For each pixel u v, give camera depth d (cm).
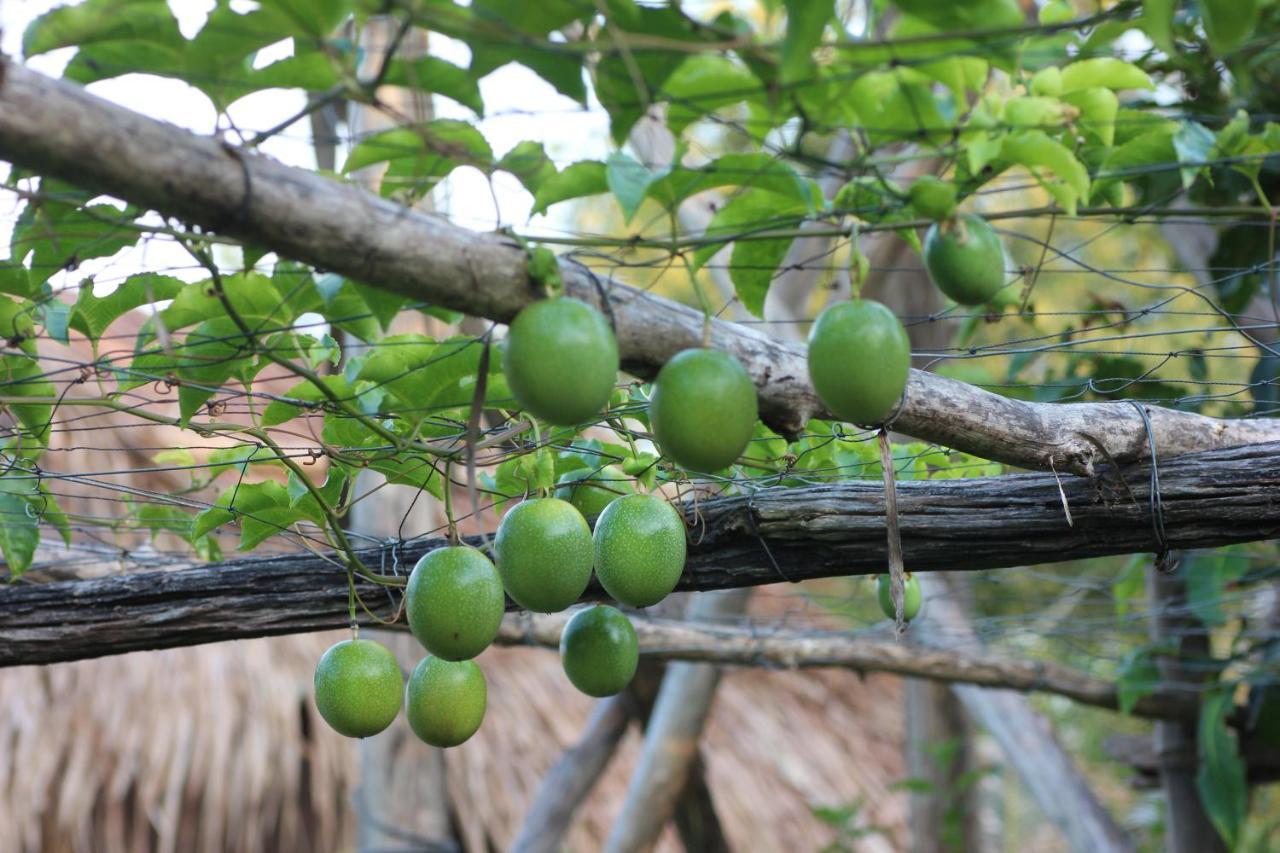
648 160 180
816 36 88
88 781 246
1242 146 120
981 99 106
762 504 121
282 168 90
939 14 94
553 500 108
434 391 115
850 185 107
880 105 105
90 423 223
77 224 103
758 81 98
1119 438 116
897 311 222
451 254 93
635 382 122
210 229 91
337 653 113
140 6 91
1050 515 118
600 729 212
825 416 106
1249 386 126
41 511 132
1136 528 117
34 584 130
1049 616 209
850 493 121
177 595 127
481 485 140
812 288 203
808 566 122
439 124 100
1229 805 173
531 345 92
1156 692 185
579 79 96
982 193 112
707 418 94
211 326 115
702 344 100
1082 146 120
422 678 113
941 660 179
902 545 120
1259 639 179
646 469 119
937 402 110
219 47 93
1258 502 115
